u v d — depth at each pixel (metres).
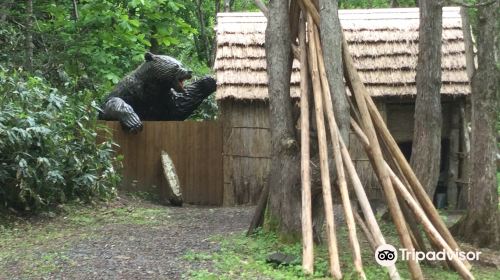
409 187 7.21
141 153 12.72
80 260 7.01
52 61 13.26
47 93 10.48
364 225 7.08
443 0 9.50
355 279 6.39
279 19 7.91
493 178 9.01
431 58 9.71
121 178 12.28
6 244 7.99
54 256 7.20
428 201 7.16
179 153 12.77
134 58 15.77
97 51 14.41
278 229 7.85
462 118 12.40
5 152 9.45
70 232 8.78
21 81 10.38
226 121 12.60
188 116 14.89
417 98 9.87
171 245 7.82
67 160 10.41
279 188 7.86
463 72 12.37
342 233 9.15
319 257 7.29
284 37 7.92
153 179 12.72
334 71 7.26
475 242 9.02
